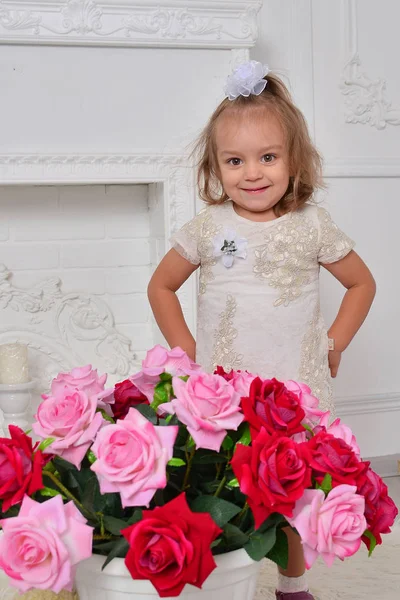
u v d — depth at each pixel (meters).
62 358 2.70
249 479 0.86
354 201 2.80
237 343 1.72
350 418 2.84
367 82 2.78
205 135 1.92
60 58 2.37
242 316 1.72
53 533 0.82
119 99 2.42
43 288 2.67
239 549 0.92
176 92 2.46
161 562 0.79
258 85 1.71
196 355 1.81
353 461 0.92
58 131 2.39
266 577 1.82
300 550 1.42
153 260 2.70
